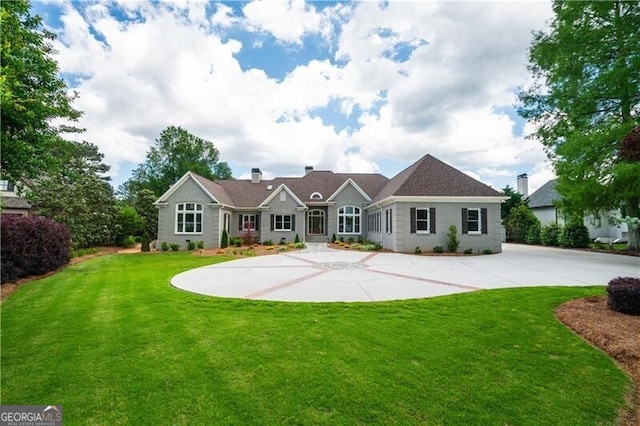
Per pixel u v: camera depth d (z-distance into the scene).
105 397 3.39
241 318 6.08
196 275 11.34
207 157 53.16
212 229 23.28
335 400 3.34
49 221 12.59
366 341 4.89
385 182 31.11
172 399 3.35
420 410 3.18
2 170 8.25
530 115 20.61
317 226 28.59
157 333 5.26
